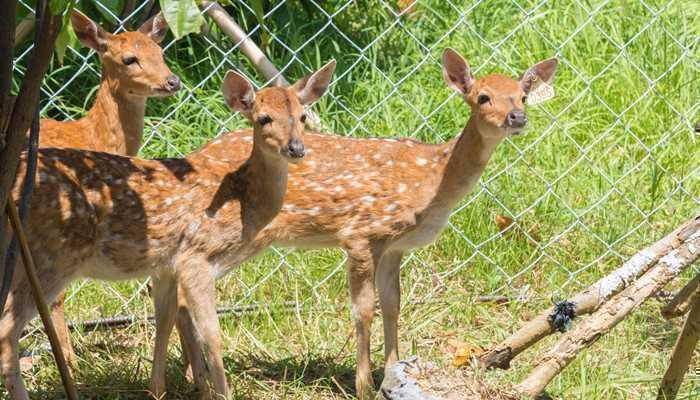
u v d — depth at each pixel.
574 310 8.46
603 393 9.11
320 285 10.87
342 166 9.53
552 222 11.88
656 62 13.74
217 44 12.43
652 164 12.71
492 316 10.85
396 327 9.62
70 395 7.12
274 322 10.34
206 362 8.82
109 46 10.50
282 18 13.23
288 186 9.36
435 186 9.48
